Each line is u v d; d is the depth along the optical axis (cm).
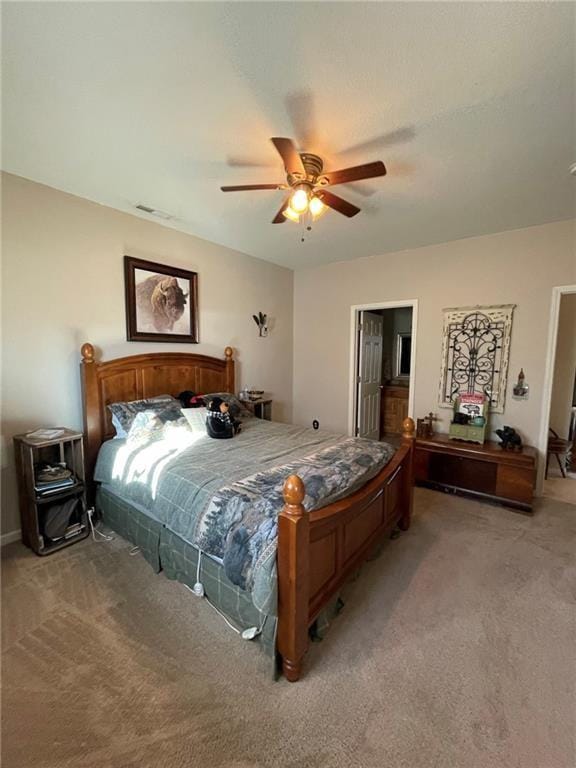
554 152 207
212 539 176
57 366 270
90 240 283
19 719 135
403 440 280
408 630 180
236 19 126
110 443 278
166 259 339
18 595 201
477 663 161
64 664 158
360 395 491
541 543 263
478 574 226
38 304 257
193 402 338
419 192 260
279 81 154
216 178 244
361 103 167
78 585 210
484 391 371
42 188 254
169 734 130
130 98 166
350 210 223
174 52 141
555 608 196
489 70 147
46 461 261
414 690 148
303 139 196
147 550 230
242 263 427
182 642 171
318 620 172
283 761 122
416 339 412
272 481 195
